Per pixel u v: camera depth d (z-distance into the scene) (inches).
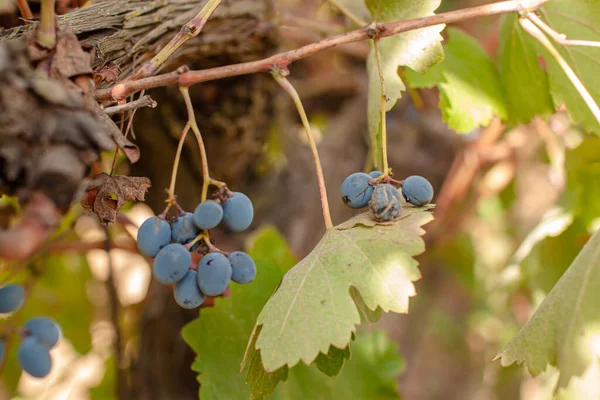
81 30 17.3
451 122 20.7
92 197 15.8
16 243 13.0
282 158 26.6
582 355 16.0
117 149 15.8
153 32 18.1
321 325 15.3
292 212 26.7
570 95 20.0
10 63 13.7
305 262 16.3
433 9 17.5
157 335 23.0
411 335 43.9
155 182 22.6
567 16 19.4
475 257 39.2
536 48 20.1
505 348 16.6
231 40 20.2
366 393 21.6
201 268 15.2
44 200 13.4
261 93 22.5
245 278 15.7
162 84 15.6
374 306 15.3
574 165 24.0
